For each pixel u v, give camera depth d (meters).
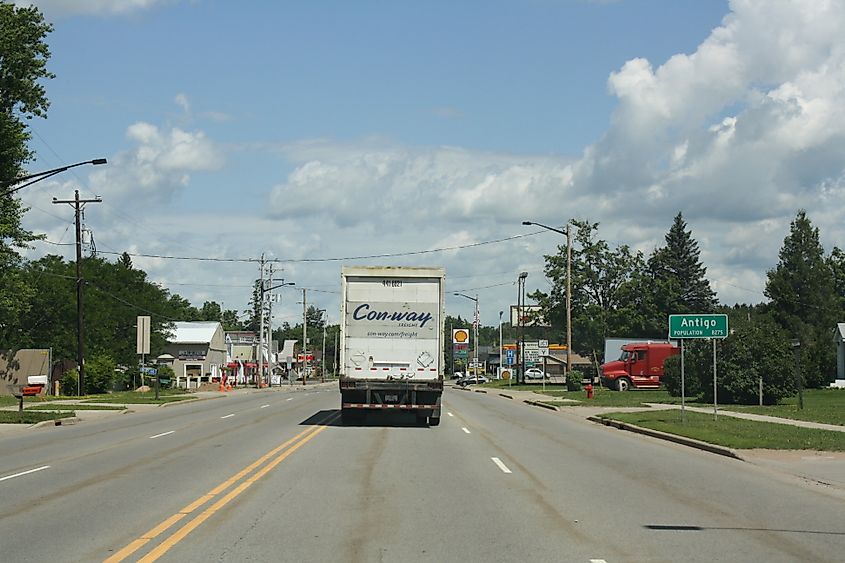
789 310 72.38
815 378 54.81
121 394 58.25
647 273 86.81
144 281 84.12
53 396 52.53
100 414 35.94
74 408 39.44
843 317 75.62
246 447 21.06
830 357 59.94
